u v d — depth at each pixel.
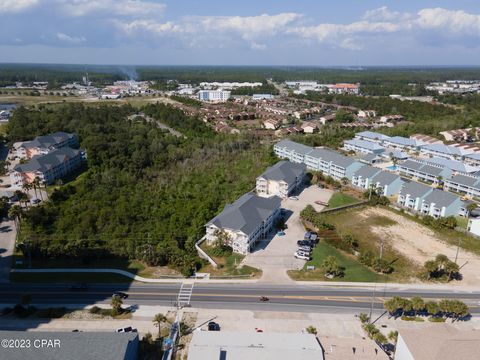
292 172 139.00
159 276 87.12
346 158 150.88
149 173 147.62
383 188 132.75
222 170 154.25
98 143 159.38
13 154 179.12
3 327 69.31
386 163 168.38
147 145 173.50
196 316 72.62
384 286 82.56
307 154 162.75
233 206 104.12
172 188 133.12
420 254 96.25
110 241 97.44
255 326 69.50
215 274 87.06
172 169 154.25
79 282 84.75
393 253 96.69
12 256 94.56
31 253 93.06
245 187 136.00
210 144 186.75
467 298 78.31
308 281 84.38
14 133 195.50
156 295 79.81
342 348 57.88
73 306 76.06
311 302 77.00
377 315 72.75
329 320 71.31
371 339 63.62
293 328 68.94
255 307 75.38
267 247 98.56
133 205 116.19
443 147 180.50
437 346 55.12
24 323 70.62
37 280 85.56
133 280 85.56
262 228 102.62
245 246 93.88
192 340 58.72
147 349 62.88
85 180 135.00
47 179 139.75
